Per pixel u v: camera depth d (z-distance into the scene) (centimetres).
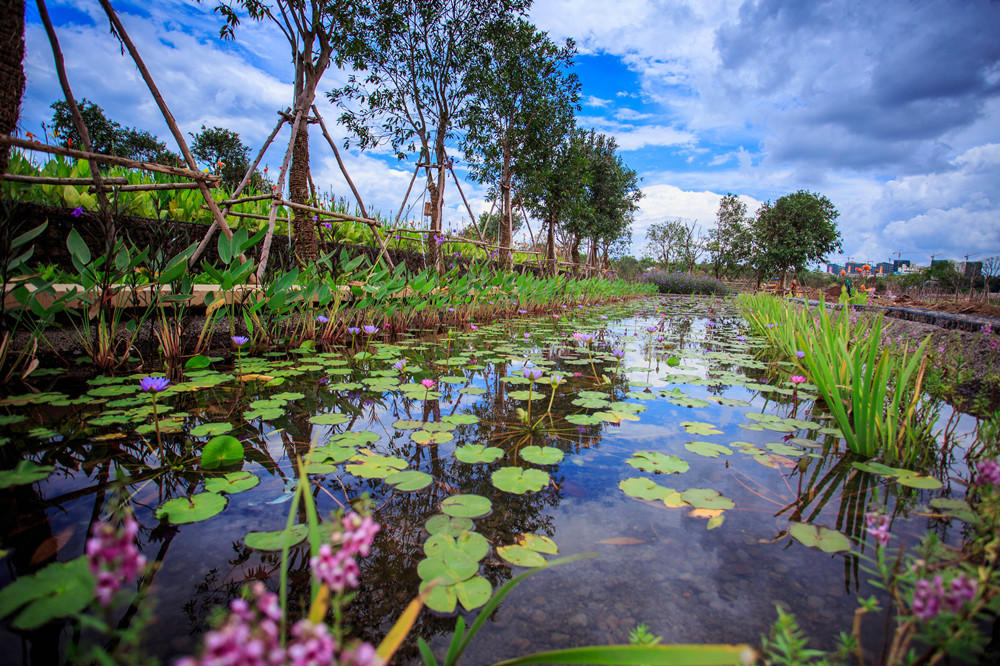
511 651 69
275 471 131
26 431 152
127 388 203
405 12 544
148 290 249
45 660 64
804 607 81
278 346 308
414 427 173
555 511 114
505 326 521
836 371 194
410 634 73
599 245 1579
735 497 123
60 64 202
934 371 199
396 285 374
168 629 70
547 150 832
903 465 144
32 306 199
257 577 84
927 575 76
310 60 388
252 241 273
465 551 94
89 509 106
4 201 187
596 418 190
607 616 78
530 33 682
